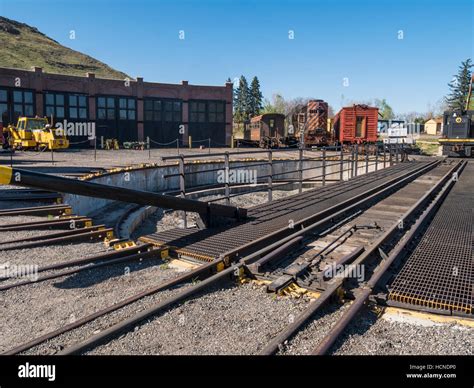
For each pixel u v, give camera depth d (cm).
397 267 575
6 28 10650
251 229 805
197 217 848
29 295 492
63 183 579
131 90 4100
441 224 840
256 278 563
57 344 372
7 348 372
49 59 9725
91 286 525
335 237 782
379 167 2462
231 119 4562
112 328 388
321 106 3509
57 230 784
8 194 1014
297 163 2583
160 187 1925
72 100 3831
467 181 1623
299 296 500
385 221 916
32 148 2934
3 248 647
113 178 1562
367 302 462
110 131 4038
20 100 3584
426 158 3130
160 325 413
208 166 2208
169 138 4331
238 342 383
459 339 385
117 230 1142
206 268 569
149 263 631
